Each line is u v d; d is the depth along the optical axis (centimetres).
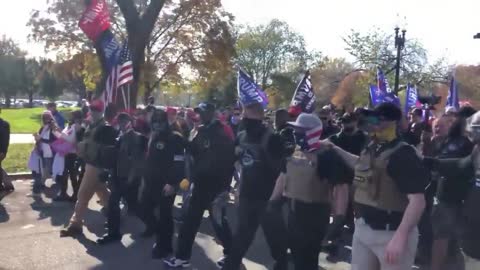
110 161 762
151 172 680
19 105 9181
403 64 3088
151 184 682
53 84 8200
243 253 561
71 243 763
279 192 539
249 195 549
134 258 698
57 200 1066
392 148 379
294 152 520
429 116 974
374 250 392
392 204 381
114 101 1049
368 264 400
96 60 3284
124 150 753
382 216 384
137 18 1612
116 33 3034
